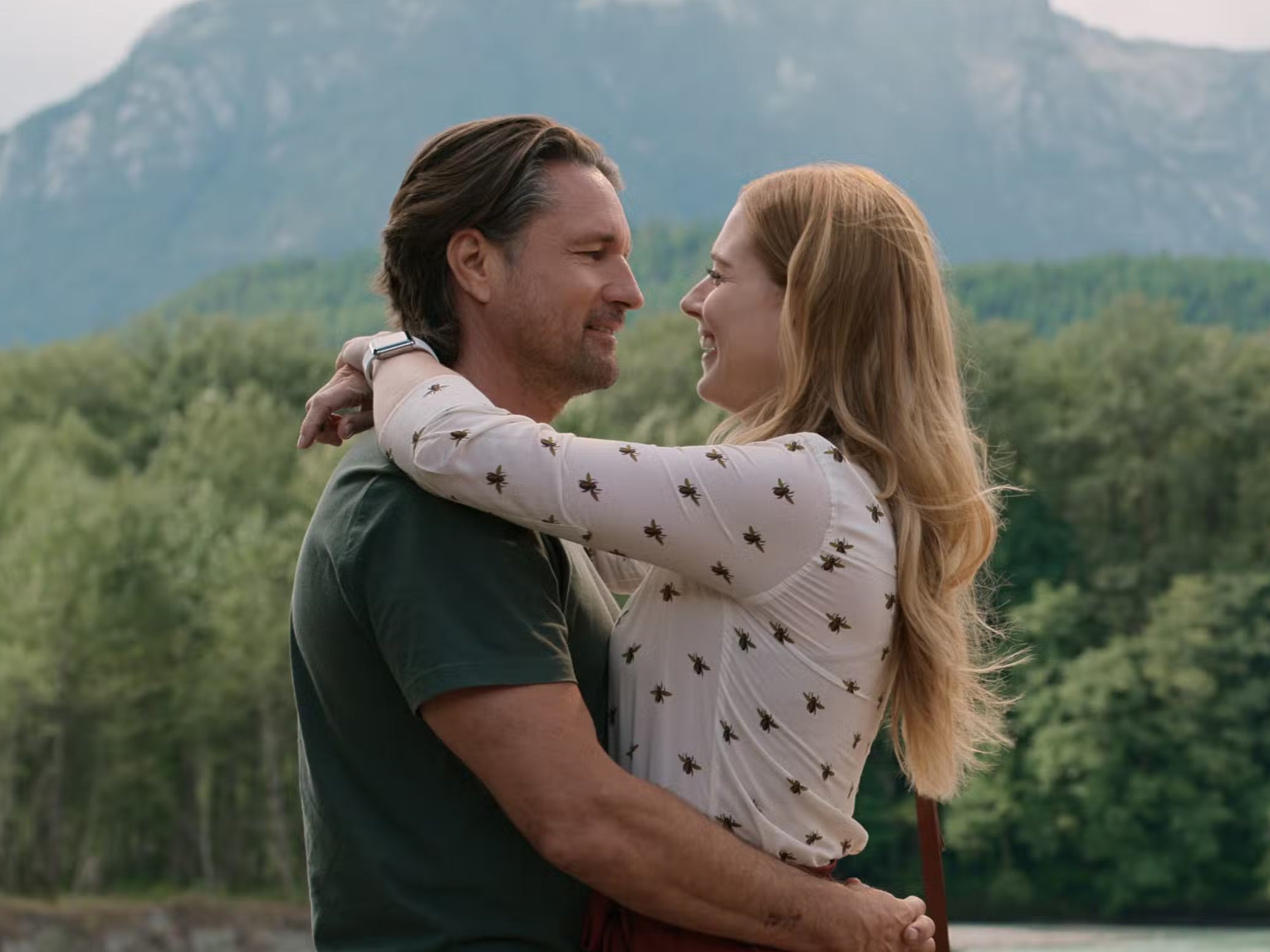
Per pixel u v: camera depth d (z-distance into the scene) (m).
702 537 2.75
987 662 3.25
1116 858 66.88
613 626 3.12
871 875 65.75
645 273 173.50
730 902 2.73
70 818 61.38
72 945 51.47
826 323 2.96
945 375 3.05
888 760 66.00
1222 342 81.19
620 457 2.76
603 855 2.64
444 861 2.78
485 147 3.06
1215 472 77.19
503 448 2.73
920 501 2.95
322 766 2.88
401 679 2.71
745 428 3.10
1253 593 69.69
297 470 64.25
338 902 2.84
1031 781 68.12
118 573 61.91
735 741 2.82
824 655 2.82
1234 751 67.38
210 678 61.00
